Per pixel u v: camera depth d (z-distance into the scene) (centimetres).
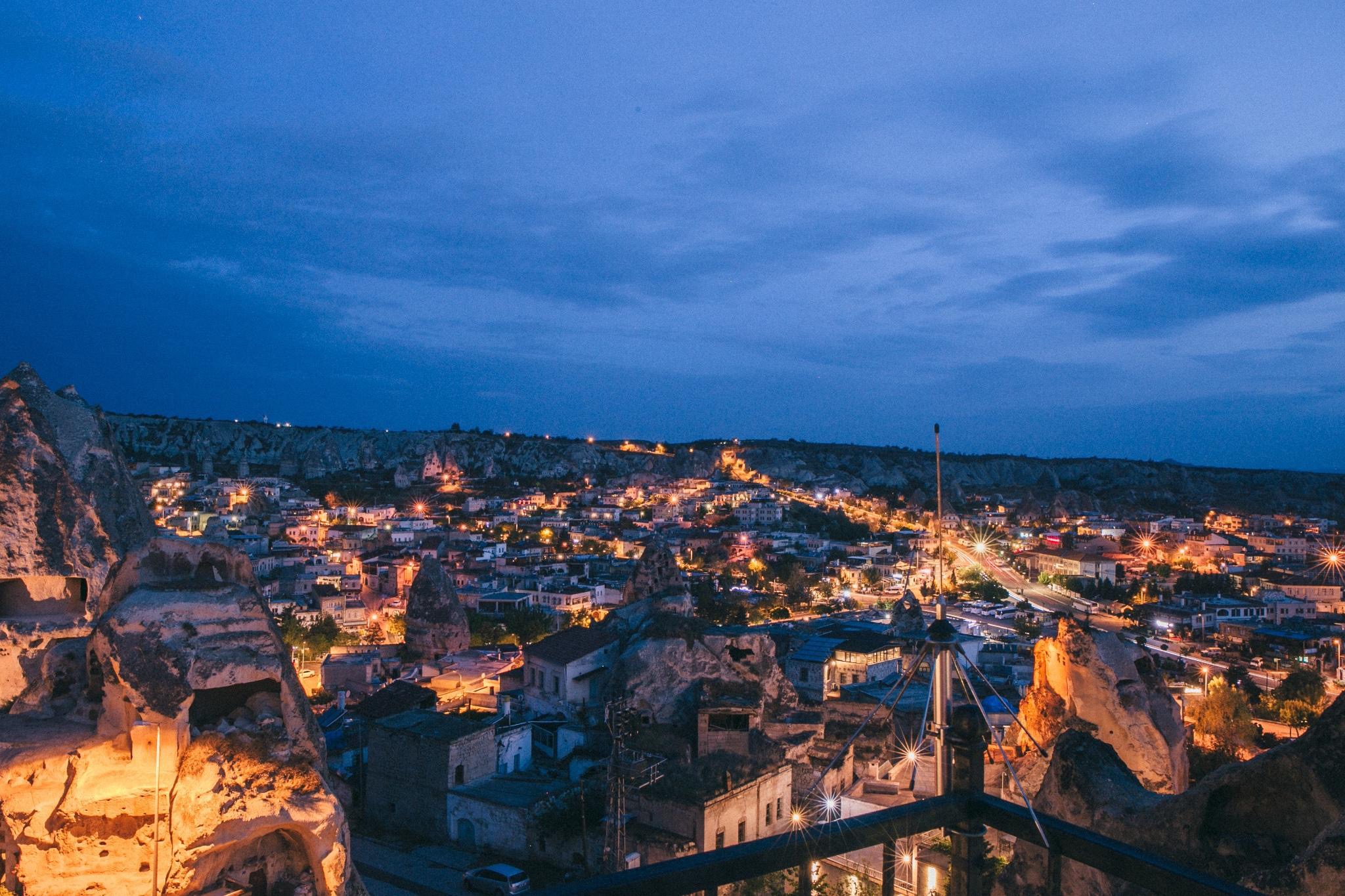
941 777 1166
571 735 7450
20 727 3378
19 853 3120
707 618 16062
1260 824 1855
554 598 16838
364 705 7825
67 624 3781
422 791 6675
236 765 3225
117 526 4172
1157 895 837
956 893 970
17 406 3988
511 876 5634
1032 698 4491
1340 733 1758
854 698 7631
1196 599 18325
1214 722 8544
